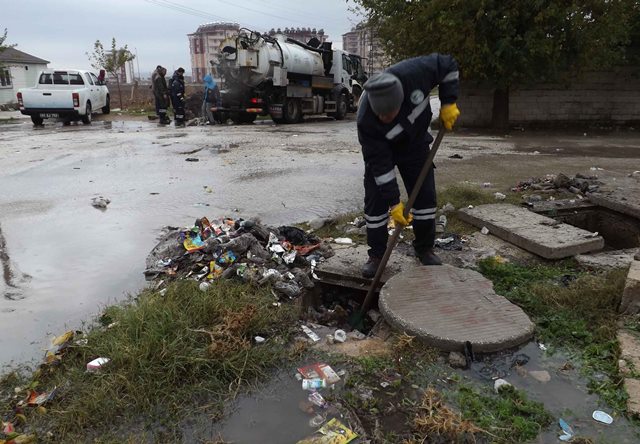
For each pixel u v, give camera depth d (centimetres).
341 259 376
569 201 528
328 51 1800
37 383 237
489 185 637
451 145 1089
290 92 1606
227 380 241
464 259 376
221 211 537
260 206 557
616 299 302
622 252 389
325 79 1780
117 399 221
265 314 292
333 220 484
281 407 223
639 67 1433
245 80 1528
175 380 237
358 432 207
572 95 1473
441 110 310
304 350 267
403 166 337
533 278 348
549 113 1484
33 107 1552
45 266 389
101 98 1911
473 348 258
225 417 217
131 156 919
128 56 2620
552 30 1160
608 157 909
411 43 1239
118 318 281
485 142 1151
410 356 259
